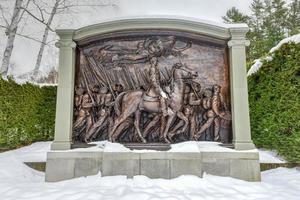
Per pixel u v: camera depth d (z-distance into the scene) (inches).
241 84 223.3
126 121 228.1
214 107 227.8
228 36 230.1
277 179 212.4
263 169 240.2
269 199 166.1
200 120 230.5
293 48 237.5
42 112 343.9
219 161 212.7
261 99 280.8
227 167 211.5
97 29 233.6
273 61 261.4
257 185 194.7
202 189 187.0
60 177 210.8
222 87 233.5
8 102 293.4
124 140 227.8
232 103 224.4
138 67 237.6
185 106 230.4
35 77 618.2
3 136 285.4
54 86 353.7
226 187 189.5
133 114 229.5
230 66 230.4
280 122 247.1
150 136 227.9
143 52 238.4
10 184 196.2
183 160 210.5
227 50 236.8
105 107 232.2
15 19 532.7
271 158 254.7
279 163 241.8
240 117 219.5
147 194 171.6
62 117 222.7
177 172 209.3
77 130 230.4
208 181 201.8
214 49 238.2
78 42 239.1
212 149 215.8
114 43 241.3
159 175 209.5
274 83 259.4
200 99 231.3
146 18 231.5
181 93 228.8
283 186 193.0
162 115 226.7
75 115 231.8
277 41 612.7
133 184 197.3
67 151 214.5
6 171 221.3
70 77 228.4
